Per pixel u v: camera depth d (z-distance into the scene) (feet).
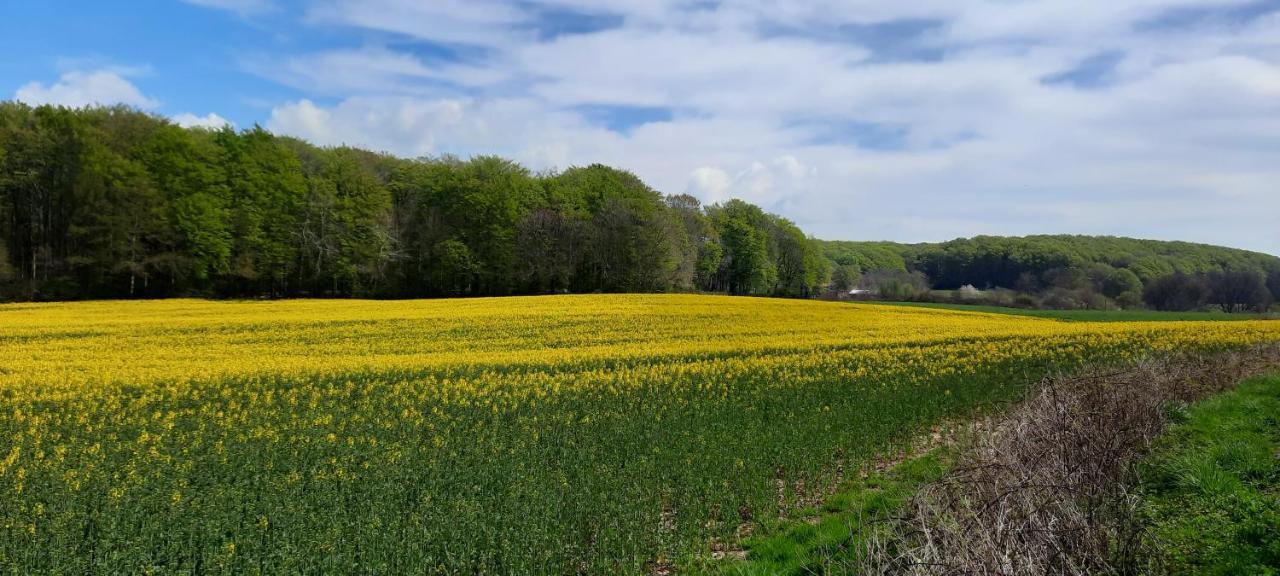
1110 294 247.50
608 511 31.78
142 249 177.99
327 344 91.40
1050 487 22.70
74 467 38.83
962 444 38.37
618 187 263.08
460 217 226.38
